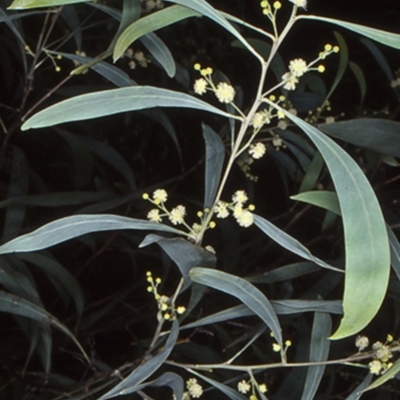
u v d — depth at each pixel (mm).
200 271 672
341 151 621
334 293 942
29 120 618
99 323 1061
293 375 819
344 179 615
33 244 647
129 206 996
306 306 712
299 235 1199
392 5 1841
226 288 673
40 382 894
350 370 1005
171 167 1321
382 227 606
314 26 1774
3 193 1011
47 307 1079
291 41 1762
